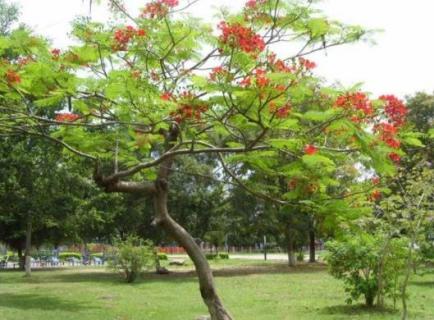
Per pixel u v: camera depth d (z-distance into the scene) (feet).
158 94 18.80
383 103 18.85
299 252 118.83
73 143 24.70
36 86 20.45
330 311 37.01
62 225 75.00
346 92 18.16
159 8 19.70
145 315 37.11
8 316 37.06
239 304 41.19
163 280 67.82
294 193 21.97
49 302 44.65
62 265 112.88
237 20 20.20
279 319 34.27
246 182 25.22
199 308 40.24
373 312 36.19
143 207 85.97
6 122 23.43
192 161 77.66
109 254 68.64
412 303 40.16
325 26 20.17
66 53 20.76
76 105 21.11
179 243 24.36
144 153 26.76
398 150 18.58
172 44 19.79
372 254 36.58
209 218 84.74
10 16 54.13
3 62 19.92
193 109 18.30
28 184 68.64
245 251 204.03
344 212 20.86
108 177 23.02
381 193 26.81
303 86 17.43
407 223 30.09
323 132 20.03
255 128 19.69
